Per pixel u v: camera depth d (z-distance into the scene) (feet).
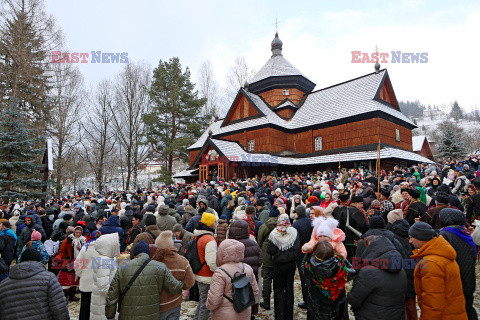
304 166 106.52
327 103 116.37
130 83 136.87
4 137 60.03
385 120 98.07
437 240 12.35
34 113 111.34
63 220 27.99
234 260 12.96
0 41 100.68
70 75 121.70
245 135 115.34
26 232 29.07
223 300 12.46
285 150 113.80
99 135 145.07
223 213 38.40
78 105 126.52
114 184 210.38
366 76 115.34
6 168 59.62
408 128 113.70
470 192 26.63
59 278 22.63
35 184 60.34
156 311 12.14
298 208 21.08
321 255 12.41
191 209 32.99
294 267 17.29
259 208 28.30
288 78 130.00
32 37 106.11
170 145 137.90
